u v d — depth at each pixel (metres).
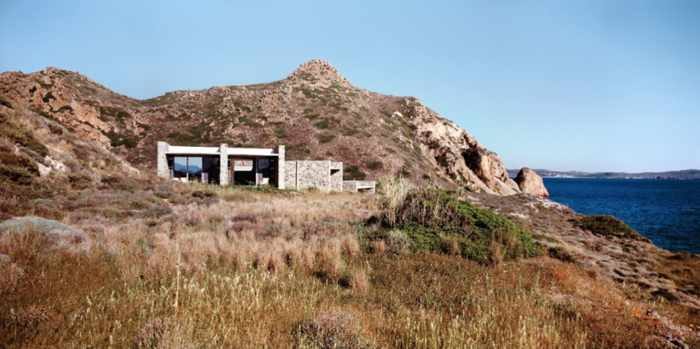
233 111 78.69
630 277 13.08
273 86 104.25
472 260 10.30
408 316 5.51
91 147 30.28
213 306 5.52
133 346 4.12
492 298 6.96
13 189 16.22
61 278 6.02
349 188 48.16
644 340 5.73
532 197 38.34
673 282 13.62
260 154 44.78
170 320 4.43
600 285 9.81
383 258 9.98
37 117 27.78
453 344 4.70
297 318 5.36
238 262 8.19
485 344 5.02
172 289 6.01
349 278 7.82
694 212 57.16
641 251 19.91
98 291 5.63
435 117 92.75
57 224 9.45
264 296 6.34
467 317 6.03
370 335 5.03
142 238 10.86
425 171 64.69
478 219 13.02
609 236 23.69
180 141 65.62
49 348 3.93
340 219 17.77
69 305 4.99
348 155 63.09
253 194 32.66
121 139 63.28
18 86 58.75
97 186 22.98
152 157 59.34
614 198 93.44
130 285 6.18
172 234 12.73
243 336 4.61
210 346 4.09
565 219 28.50
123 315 4.96
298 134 68.88
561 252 13.75
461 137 89.50
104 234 10.92
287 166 45.25
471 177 75.38
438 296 7.06
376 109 92.25
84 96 71.69
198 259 8.27
